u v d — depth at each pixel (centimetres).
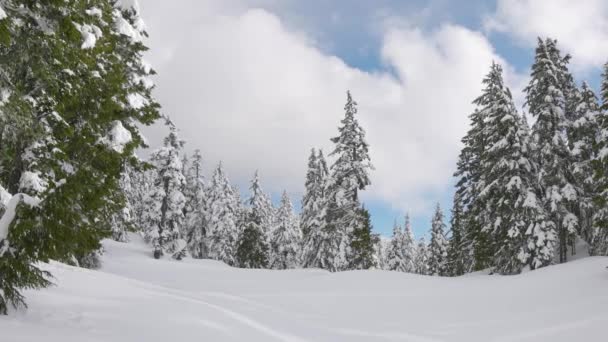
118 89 1064
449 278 2239
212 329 902
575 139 2772
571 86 3072
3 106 702
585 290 1469
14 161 809
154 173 4078
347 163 3669
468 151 3372
